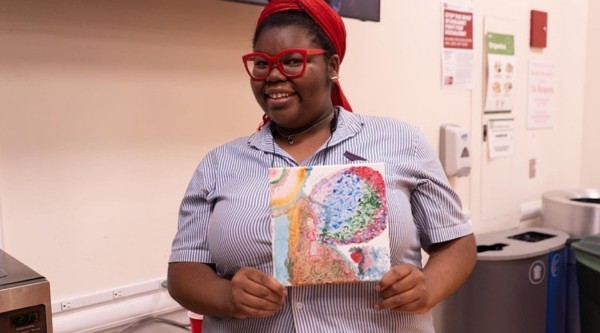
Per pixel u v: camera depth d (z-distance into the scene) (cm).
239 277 94
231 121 178
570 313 246
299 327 100
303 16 105
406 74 228
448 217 111
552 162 304
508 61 269
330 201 97
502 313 219
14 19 136
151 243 163
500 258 215
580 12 308
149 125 160
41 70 141
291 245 96
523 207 288
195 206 116
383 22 218
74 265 149
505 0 265
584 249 204
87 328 151
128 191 158
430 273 105
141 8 155
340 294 101
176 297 111
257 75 105
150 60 158
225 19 173
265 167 109
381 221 97
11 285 95
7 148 137
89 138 149
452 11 241
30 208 141
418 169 109
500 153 271
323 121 112
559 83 301
